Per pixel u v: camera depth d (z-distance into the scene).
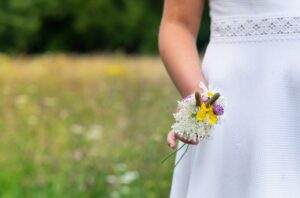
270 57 2.53
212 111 2.36
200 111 2.36
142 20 32.38
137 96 9.33
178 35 2.66
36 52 32.06
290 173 2.47
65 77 13.20
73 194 5.45
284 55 2.51
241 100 2.54
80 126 7.53
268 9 2.54
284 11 2.53
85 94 10.33
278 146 2.48
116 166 5.85
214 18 2.65
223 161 2.54
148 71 14.38
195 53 2.65
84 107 8.80
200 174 2.58
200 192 2.57
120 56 18.81
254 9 2.56
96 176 5.70
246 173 2.52
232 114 2.54
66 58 18.41
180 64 2.59
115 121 7.81
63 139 6.91
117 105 8.62
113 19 32.09
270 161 2.47
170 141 2.44
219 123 2.41
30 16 31.16
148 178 5.45
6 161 6.29
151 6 32.62
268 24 2.54
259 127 2.50
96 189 5.48
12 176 6.02
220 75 2.58
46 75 13.43
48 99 9.28
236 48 2.58
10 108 8.80
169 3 2.71
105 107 8.62
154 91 9.93
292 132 2.49
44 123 7.75
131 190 5.37
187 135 2.37
